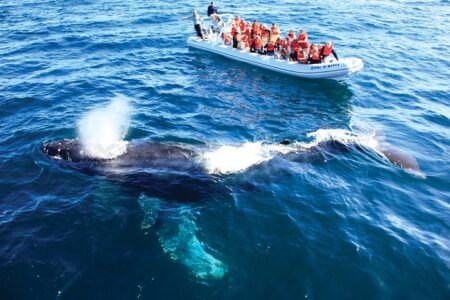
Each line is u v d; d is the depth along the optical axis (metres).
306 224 12.10
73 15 38.72
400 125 19.03
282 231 11.80
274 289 9.93
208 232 11.67
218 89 22.62
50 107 19.17
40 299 9.47
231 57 27.77
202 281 10.04
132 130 17.12
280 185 13.62
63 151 14.39
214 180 13.47
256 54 26.72
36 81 22.48
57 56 27.08
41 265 10.34
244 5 43.56
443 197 13.70
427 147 17.08
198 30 30.06
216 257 10.81
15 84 21.97
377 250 11.24
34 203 12.47
